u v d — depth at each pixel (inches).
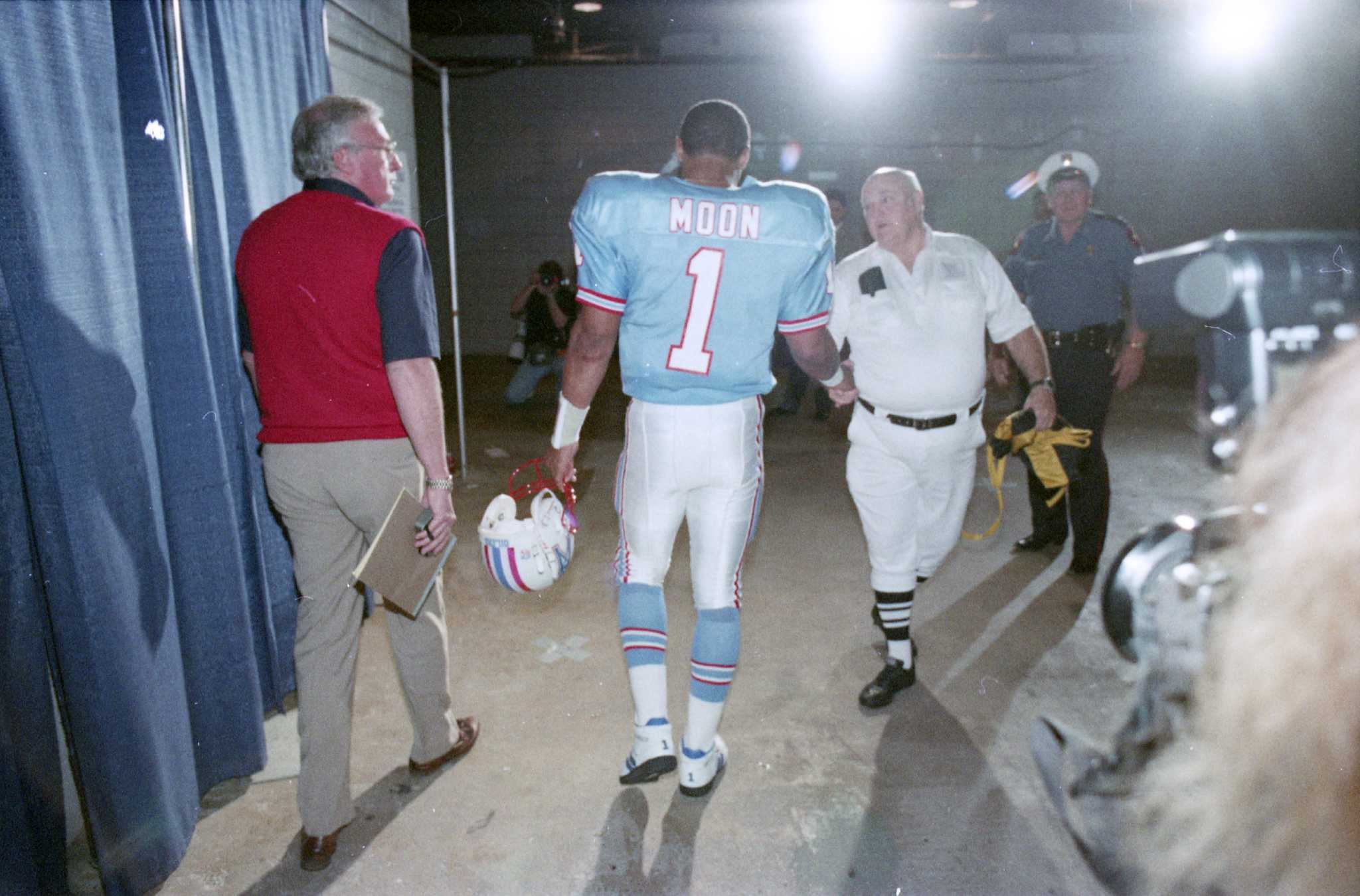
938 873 84.2
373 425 82.3
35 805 72.2
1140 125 432.8
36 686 71.1
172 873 83.7
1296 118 420.2
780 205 79.4
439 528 84.3
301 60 117.7
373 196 83.8
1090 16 402.0
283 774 99.6
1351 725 18.5
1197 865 21.8
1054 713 110.6
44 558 68.3
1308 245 23.9
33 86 65.2
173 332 85.0
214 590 91.6
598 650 127.9
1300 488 19.9
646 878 83.7
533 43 426.6
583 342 83.5
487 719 110.2
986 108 438.3
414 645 94.3
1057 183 141.1
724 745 100.3
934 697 115.0
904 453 104.7
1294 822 19.5
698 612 91.9
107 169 73.8
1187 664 25.2
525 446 257.6
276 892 82.0
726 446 84.4
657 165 453.7
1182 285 24.7
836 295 102.4
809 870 84.7
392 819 91.7
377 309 79.9
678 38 437.7
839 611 142.3
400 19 207.3
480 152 454.3
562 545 94.9
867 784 97.1
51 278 66.6
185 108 89.7
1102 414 147.0
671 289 79.9
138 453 77.2
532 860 86.0
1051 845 87.9
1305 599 19.1
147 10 79.7
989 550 165.8
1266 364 23.4
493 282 464.8
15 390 65.5
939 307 100.7
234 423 100.0
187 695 90.1
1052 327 144.6
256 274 80.0
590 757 102.3
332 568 84.4
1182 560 28.1
